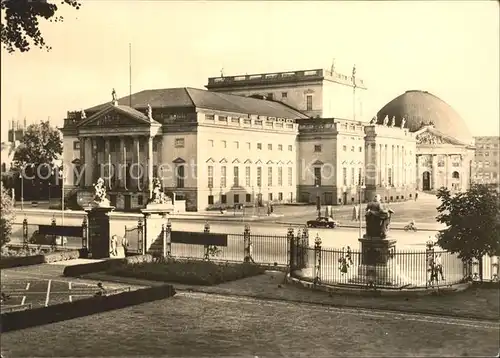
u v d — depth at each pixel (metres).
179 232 45.59
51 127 100.75
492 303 30.61
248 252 42.91
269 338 24.41
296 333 25.16
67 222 69.19
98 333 24.95
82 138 97.62
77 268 39.09
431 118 114.69
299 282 35.12
